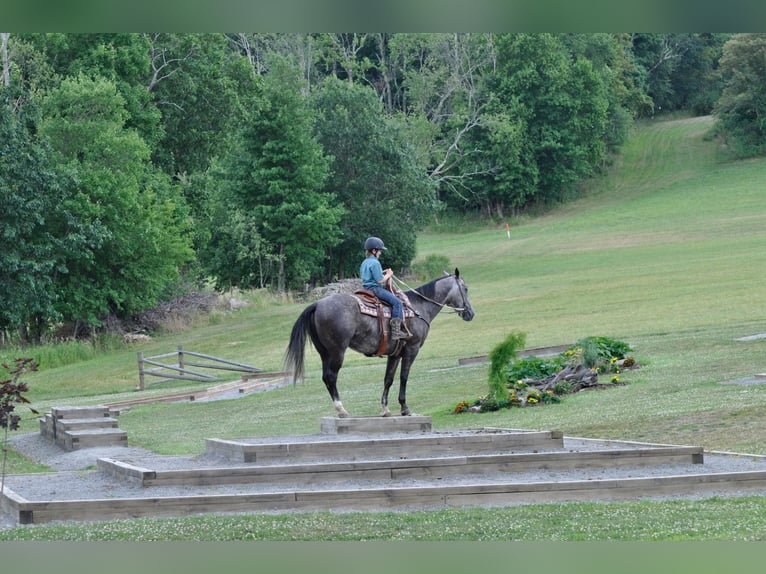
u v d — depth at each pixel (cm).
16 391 1325
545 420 2117
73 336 5334
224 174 7244
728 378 2425
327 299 1686
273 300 6456
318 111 7938
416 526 1120
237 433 2369
